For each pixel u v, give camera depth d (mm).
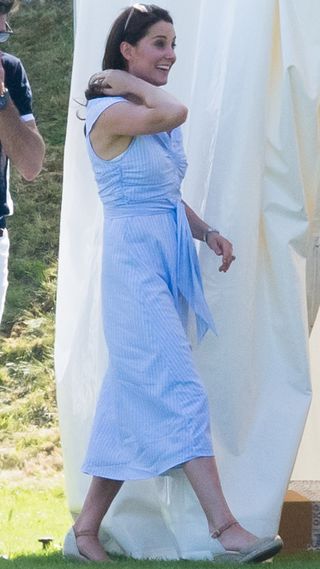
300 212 17391
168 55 17359
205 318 17234
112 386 17469
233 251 17484
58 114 41750
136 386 17047
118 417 17344
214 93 17641
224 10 17609
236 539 16578
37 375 31766
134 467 17219
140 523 18172
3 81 18094
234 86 17344
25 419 30109
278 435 17578
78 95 19219
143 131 16797
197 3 18266
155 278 16984
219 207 17531
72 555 17859
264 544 16500
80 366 18891
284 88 17078
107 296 17250
